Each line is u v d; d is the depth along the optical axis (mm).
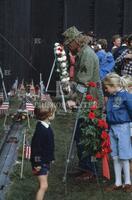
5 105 14766
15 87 18578
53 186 9062
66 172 9383
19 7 21016
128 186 8820
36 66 21219
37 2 21094
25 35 21125
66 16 21016
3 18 20984
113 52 14133
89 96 9086
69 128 13750
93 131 8625
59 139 12398
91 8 21062
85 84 9383
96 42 14672
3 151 10953
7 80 21062
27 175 9539
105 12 21062
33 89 17812
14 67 21125
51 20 21125
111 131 9000
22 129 13094
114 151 8945
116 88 8938
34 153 7758
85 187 9047
